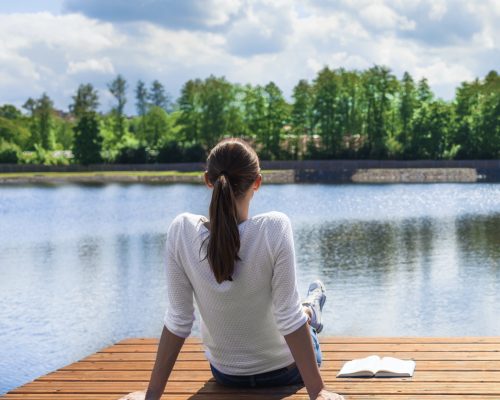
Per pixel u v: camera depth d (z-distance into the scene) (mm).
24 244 25875
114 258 21188
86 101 133000
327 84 91062
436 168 82625
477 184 67625
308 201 47031
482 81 87938
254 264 2764
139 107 158375
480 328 11438
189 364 4016
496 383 3490
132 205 45625
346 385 3549
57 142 123188
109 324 12352
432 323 11805
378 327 11625
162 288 15672
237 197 2777
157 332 11773
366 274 17109
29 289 16047
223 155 2758
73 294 15266
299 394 3229
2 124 114188
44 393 3621
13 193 62406
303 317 2773
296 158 91938
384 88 89375
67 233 29422
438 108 85625
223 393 3342
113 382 3783
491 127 84188
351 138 92188
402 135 88812
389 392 3410
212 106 95062
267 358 3115
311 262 19344
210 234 2730
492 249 21500
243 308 2885
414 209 38938
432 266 18188
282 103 92750
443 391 3396
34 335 11664
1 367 9719
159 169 92625
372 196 51219
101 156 95625
